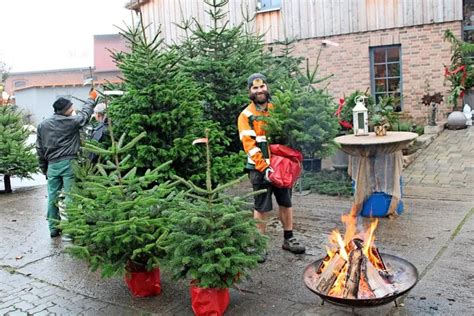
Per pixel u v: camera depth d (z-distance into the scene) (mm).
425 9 12344
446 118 12492
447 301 3740
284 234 5129
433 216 6008
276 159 4680
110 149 4516
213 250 3609
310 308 3783
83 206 4344
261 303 3924
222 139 7172
